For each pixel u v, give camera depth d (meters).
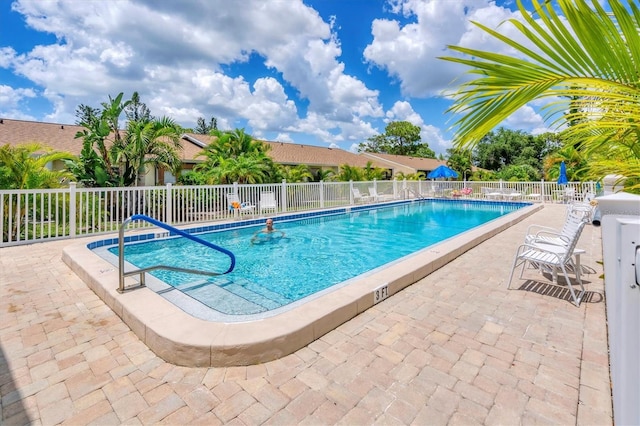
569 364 2.59
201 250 7.57
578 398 2.21
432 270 4.96
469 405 2.16
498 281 4.54
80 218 7.73
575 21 1.51
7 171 8.34
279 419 2.05
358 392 2.29
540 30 1.58
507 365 2.59
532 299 3.89
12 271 5.04
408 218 13.11
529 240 4.89
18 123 15.88
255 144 16.92
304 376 2.47
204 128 50.44
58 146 14.73
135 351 2.82
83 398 2.24
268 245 8.27
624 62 1.58
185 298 3.64
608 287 2.80
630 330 1.27
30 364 2.62
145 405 2.18
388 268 4.56
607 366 2.55
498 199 18.52
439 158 51.81
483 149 38.41
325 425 2.00
